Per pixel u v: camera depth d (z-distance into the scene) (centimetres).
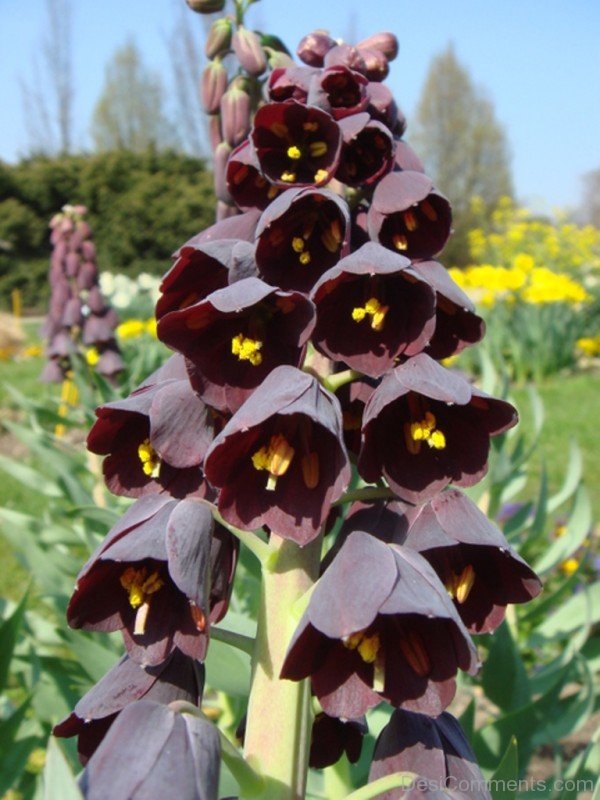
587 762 26
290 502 14
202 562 14
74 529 44
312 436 14
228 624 25
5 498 82
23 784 29
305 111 16
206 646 14
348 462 14
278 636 15
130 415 16
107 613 14
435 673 14
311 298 15
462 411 15
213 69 24
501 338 129
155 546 14
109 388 50
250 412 13
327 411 14
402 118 18
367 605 13
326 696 14
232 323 15
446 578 15
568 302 144
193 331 15
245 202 17
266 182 17
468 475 15
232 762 14
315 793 26
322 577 14
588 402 119
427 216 16
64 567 39
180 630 14
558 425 106
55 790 11
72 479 43
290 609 15
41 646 36
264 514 14
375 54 18
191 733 13
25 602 25
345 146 17
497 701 30
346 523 16
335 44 19
